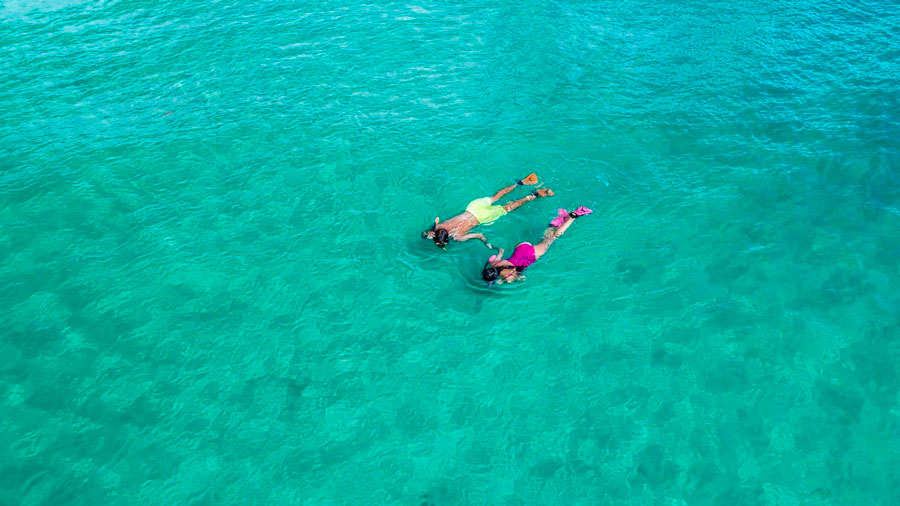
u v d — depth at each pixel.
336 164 15.91
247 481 9.23
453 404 10.38
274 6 24.11
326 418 10.13
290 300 12.26
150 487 9.12
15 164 15.56
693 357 11.07
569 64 20.42
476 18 23.19
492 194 14.98
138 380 10.68
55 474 9.26
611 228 13.95
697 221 14.15
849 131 17.06
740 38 22.09
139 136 16.75
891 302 12.04
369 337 11.52
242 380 10.73
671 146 16.69
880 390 10.38
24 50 20.70
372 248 13.47
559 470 9.40
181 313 11.94
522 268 12.67
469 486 9.21
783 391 10.42
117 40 21.48
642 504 8.92
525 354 11.21
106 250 13.32
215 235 13.77
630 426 9.98
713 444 9.67
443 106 18.28
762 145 16.64
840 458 9.41
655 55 21.06
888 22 23.05
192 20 22.95
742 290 12.41
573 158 16.19
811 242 13.51
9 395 10.36
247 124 17.34
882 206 14.45
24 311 11.88
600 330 11.62
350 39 21.70
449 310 12.08
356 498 9.05
